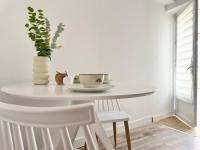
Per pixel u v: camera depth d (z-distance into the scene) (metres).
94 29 2.74
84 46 2.62
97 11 2.77
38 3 2.17
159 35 3.81
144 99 3.58
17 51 2.01
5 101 1.86
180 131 3.22
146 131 3.21
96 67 2.78
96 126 1.38
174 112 4.21
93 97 1.00
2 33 1.90
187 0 3.45
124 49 3.17
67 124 0.54
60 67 2.38
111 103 2.96
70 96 1.01
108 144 1.44
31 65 2.11
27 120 0.56
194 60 3.40
